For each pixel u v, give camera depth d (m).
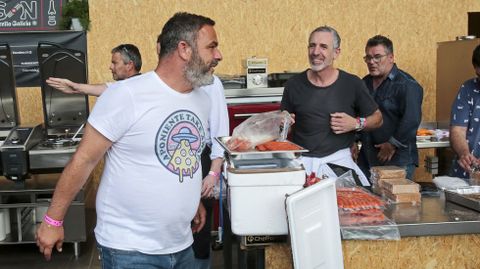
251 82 4.29
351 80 2.78
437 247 2.00
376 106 2.81
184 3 5.07
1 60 4.00
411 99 3.27
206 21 1.75
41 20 5.03
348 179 2.51
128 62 3.70
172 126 1.72
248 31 5.16
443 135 4.38
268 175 1.77
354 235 1.88
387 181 2.25
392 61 3.36
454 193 2.18
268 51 5.20
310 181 1.93
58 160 3.80
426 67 5.37
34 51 5.02
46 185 3.97
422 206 2.15
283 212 1.80
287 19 5.19
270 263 1.98
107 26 5.03
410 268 2.00
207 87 2.81
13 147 3.71
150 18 5.05
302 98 2.80
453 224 1.92
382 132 3.40
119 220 1.75
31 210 4.18
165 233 1.79
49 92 4.13
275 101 4.30
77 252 4.04
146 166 1.71
